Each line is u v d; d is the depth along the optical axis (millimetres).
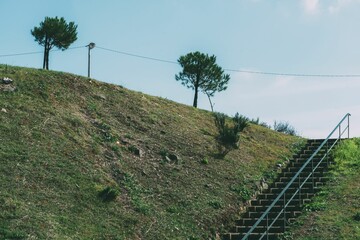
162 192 19922
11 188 16453
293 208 20406
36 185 17078
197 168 22844
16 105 21484
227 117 31031
